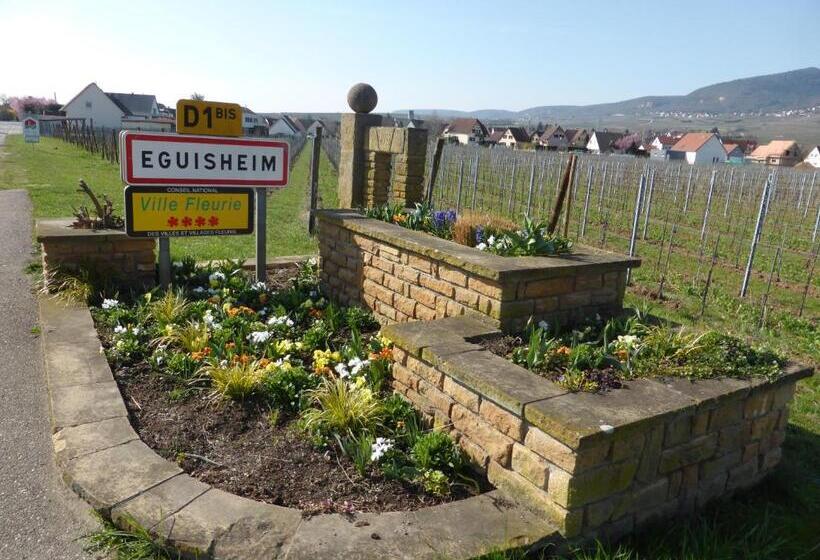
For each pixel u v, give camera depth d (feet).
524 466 9.71
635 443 9.43
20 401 13.34
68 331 15.93
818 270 39.29
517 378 10.54
